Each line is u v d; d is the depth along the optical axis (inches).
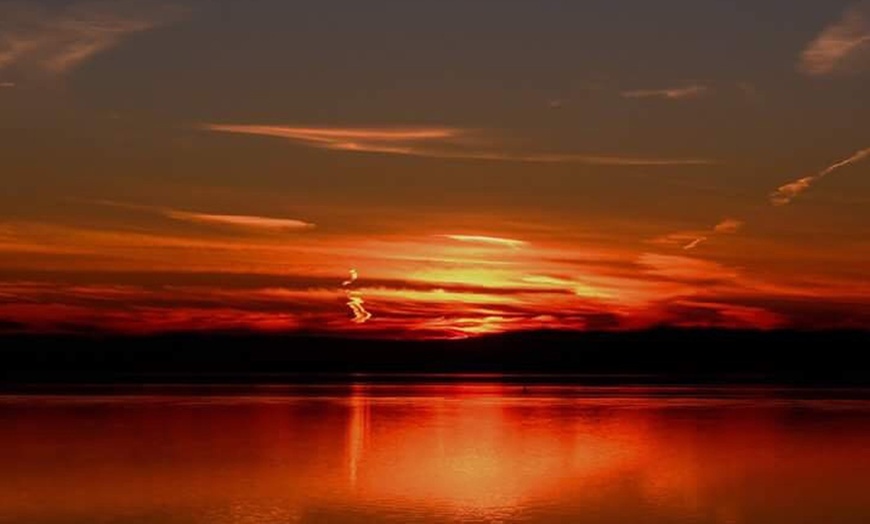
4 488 1455.5
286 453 1834.4
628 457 1813.5
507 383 5772.6
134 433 2132.1
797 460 1786.4
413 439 2065.7
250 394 3796.8
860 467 1707.7
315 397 3614.7
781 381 6338.6
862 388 5142.7
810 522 1295.5
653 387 5157.5
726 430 2277.3
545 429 2285.9
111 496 1403.8
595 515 1318.9
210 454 1815.9
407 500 1393.9
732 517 1317.7
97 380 5364.2
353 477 1567.4
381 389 4564.5
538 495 1438.2
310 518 1282.0
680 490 1487.5
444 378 6958.7
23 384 4635.8
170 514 1294.3
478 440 2052.2
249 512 1311.5
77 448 1883.6
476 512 1323.8
